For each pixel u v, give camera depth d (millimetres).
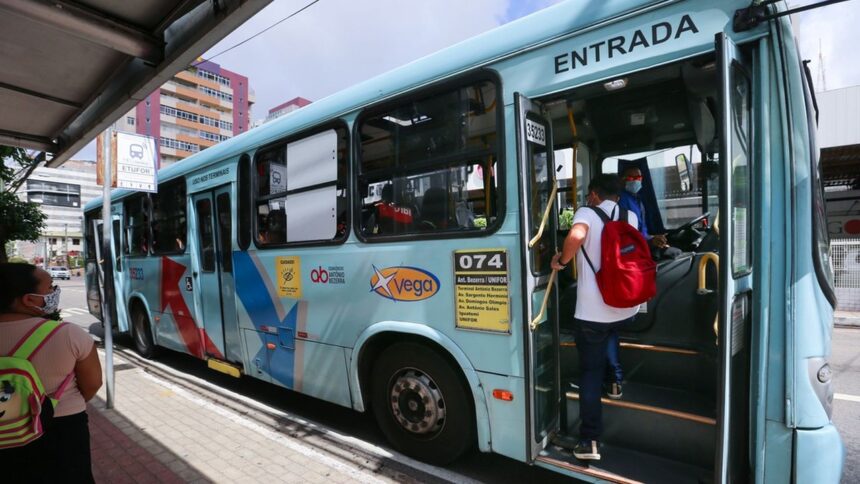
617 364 2949
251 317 4809
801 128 2193
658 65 2350
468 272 3008
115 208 7988
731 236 2107
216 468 3521
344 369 3834
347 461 3621
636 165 4363
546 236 2982
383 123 3547
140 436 4148
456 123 3133
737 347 2326
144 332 7320
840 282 10523
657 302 3291
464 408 3180
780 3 2166
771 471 2264
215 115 85500
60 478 2137
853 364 6375
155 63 3684
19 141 6059
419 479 3305
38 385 1970
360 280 3670
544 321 2912
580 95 2779
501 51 2893
